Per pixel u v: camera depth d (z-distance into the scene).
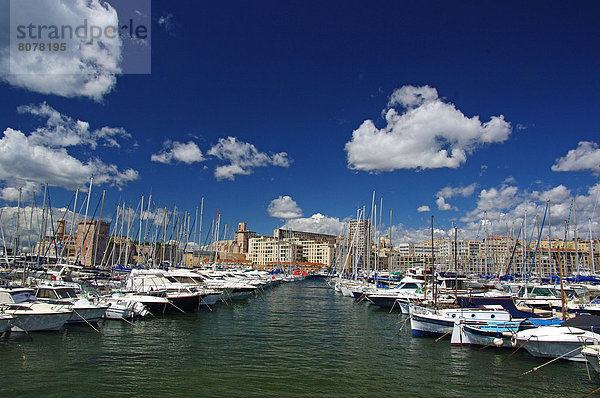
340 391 21.17
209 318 43.66
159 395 19.86
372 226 86.12
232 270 99.62
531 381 23.20
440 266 102.25
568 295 49.75
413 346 31.38
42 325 31.38
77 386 20.64
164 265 82.62
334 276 141.12
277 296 78.62
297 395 20.45
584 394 21.36
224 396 19.98
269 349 29.77
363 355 28.45
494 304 37.50
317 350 29.77
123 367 24.02
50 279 48.47
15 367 23.17
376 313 51.47
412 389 21.73
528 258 97.38
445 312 35.88
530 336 27.53
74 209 70.56
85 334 32.19
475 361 27.12
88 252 90.38
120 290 44.62
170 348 28.97
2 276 48.19
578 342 26.14
